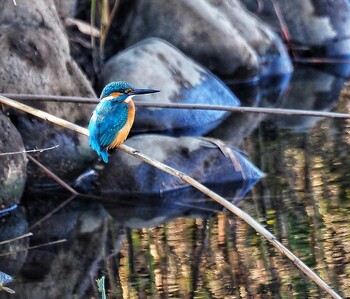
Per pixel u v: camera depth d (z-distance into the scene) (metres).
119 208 12.25
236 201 12.11
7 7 13.22
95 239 11.11
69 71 13.50
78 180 12.80
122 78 15.13
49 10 13.67
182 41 17.66
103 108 9.14
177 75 15.67
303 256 10.01
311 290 9.11
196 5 17.78
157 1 17.59
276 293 9.09
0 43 12.91
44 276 9.99
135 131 14.98
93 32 15.52
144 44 15.91
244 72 18.09
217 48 17.75
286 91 18.14
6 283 9.80
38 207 12.23
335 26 20.22
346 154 13.60
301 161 13.45
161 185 12.53
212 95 16.03
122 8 17.52
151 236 11.08
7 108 12.62
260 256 10.12
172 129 15.16
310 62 20.23
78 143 12.82
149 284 9.54
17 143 12.11
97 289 9.53
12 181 11.96
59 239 11.20
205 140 13.09
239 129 15.41
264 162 13.48
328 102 17.09
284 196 12.08
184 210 12.05
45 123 12.73
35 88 12.94
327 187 12.27
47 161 12.68
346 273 9.48
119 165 12.65
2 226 11.69
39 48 13.12
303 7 20.19
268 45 18.88
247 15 19.05
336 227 10.83
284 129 15.28
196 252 10.40
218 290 9.23
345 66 20.03
